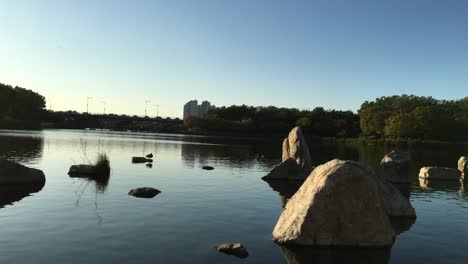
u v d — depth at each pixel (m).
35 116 175.00
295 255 15.05
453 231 19.59
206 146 88.38
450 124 137.12
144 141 99.38
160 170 39.56
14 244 14.88
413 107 156.12
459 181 40.25
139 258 13.99
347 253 15.51
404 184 37.38
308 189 17.39
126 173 35.81
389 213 22.67
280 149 88.50
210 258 14.34
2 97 158.62
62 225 17.58
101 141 88.69
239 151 76.19
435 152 97.38
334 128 166.62
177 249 15.14
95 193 25.14
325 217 16.30
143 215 20.00
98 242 15.50
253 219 20.38
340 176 16.53
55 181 29.17
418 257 15.43
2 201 21.81
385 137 146.38
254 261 14.29
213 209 22.28
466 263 14.95
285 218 17.42
